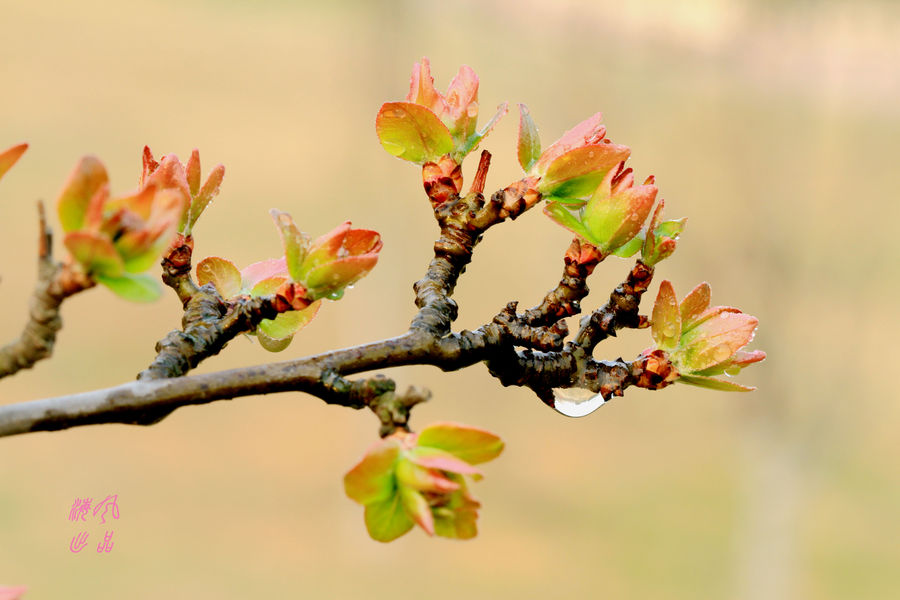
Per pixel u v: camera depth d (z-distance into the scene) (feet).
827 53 33.04
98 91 99.66
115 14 121.60
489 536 56.29
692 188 36.58
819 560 51.72
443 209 5.36
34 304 3.70
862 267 37.58
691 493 61.31
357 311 59.62
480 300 71.26
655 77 36.09
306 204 83.92
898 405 59.88
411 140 5.44
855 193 35.81
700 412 71.20
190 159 5.22
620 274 50.55
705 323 5.49
